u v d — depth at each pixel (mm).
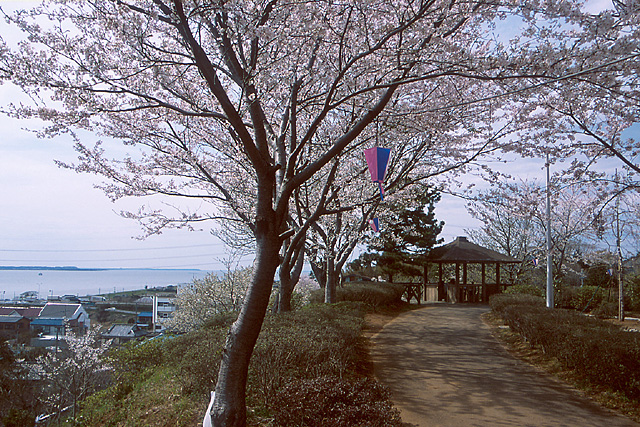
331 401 4793
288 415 4738
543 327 9250
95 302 58156
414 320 15750
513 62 5598
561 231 18594
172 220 10070
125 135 9039
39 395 16828
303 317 9227
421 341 11477
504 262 23641
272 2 5098
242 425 4691
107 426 7578
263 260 4973
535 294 19641
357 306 15047
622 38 5117
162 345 10461
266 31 4855
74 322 37375
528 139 8203
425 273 26219
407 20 5902
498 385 7387
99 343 19734
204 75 4938
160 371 9453
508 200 9109
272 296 19000
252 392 6188
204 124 9586
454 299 24016
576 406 6324
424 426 5500
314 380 5277
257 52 5871
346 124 9477
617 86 5992
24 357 17516
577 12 4988
